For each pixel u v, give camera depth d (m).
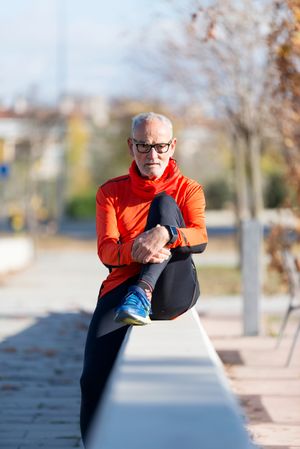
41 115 46.88
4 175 30.55
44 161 57.22
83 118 79.00
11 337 14.21
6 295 21.05
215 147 43.06
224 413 3.13
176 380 3.73
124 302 5.44
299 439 7.30
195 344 4.75
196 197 5.98
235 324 15.46
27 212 49.22
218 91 24.38
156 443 2.86
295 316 16.44
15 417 8.77
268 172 59.56
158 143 5.85
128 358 4.29
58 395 9.84
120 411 3.17
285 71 12.67
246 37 20.92
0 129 47.31
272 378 10.30
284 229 13.99
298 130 14.55
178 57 25.67
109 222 5.93
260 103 22.59
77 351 12.84
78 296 20.84
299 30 11.88
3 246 28.89
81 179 74.50
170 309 5.74
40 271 28.77
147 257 5.52
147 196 5.96
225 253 37.00
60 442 7.81
